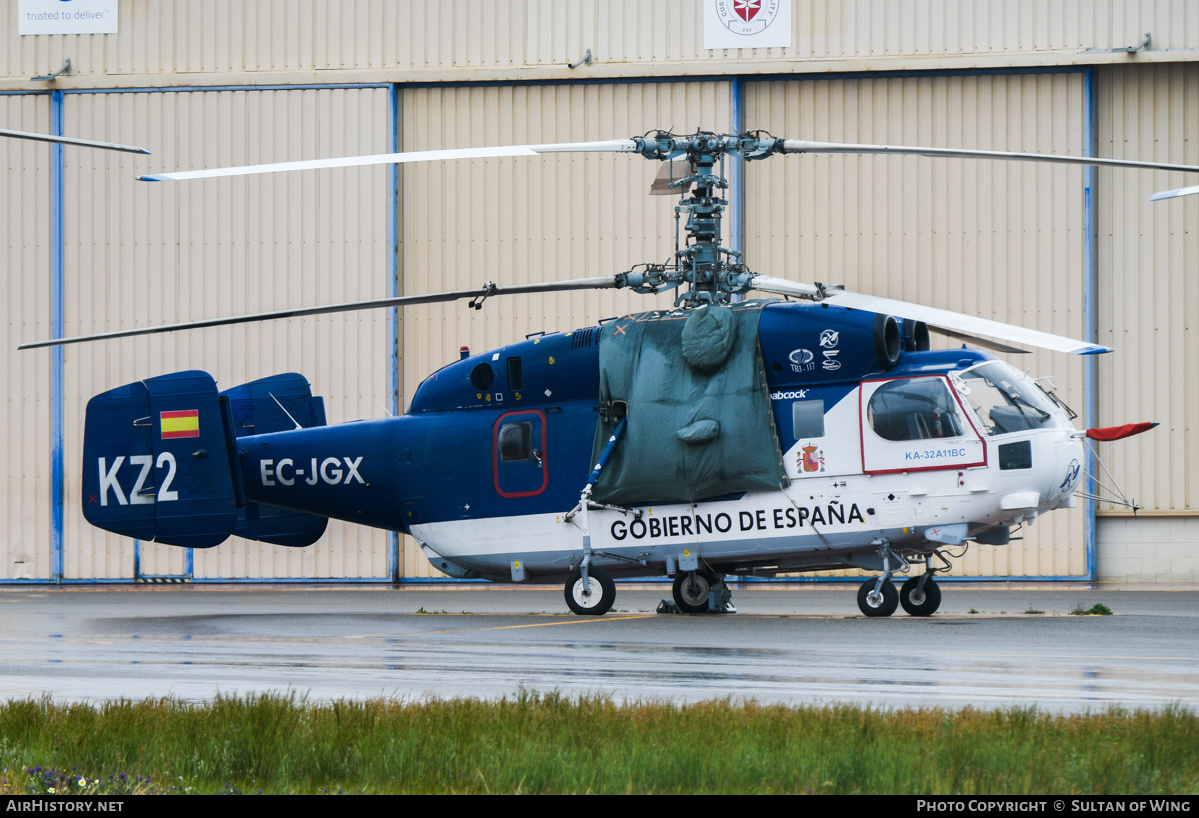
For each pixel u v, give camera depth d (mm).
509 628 53688
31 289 106062
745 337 59625
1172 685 32312
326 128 104938
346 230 104312
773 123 102062
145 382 70312
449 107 104875
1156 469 98250
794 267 101062
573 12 103312
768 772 21656
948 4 100000
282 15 105688
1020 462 55438
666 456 59688
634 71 102250
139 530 69625
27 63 106875
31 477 105125
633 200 103000
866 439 57531
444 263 104188
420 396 68812
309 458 70250
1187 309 98750
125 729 25484
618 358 61719
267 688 33500
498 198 104125
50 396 105375
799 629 50594
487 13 104125
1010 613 62000
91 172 106125
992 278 99438
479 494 65062
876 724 24359
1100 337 99438
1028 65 98875
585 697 27703
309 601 84375
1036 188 99312
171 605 79062
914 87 100812
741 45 101562
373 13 105062
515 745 23766
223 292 104875
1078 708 28266
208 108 105688
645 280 59219
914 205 100312
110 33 106750
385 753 23328
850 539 57781
